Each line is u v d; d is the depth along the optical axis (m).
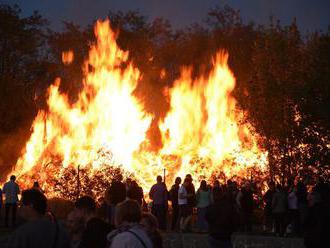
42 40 53.25
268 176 29.53
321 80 27.58
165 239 20.20
